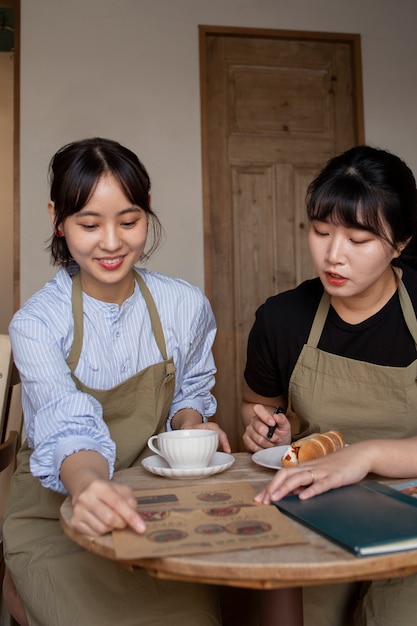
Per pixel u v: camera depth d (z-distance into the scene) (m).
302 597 1.15
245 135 3.39
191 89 3.27
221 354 3.32
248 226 3.38
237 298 3.35
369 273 1.23
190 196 3.25
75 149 1.26
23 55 3.15
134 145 3.22
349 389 1.39
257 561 0.75
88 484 0.95
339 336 1.42
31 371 1.28
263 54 3.41
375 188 1.18
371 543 0.77
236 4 3.33
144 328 1.50
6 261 5.10
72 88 3.18
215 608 1.22
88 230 1.27
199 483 1.11
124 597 1.19
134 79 3.23
